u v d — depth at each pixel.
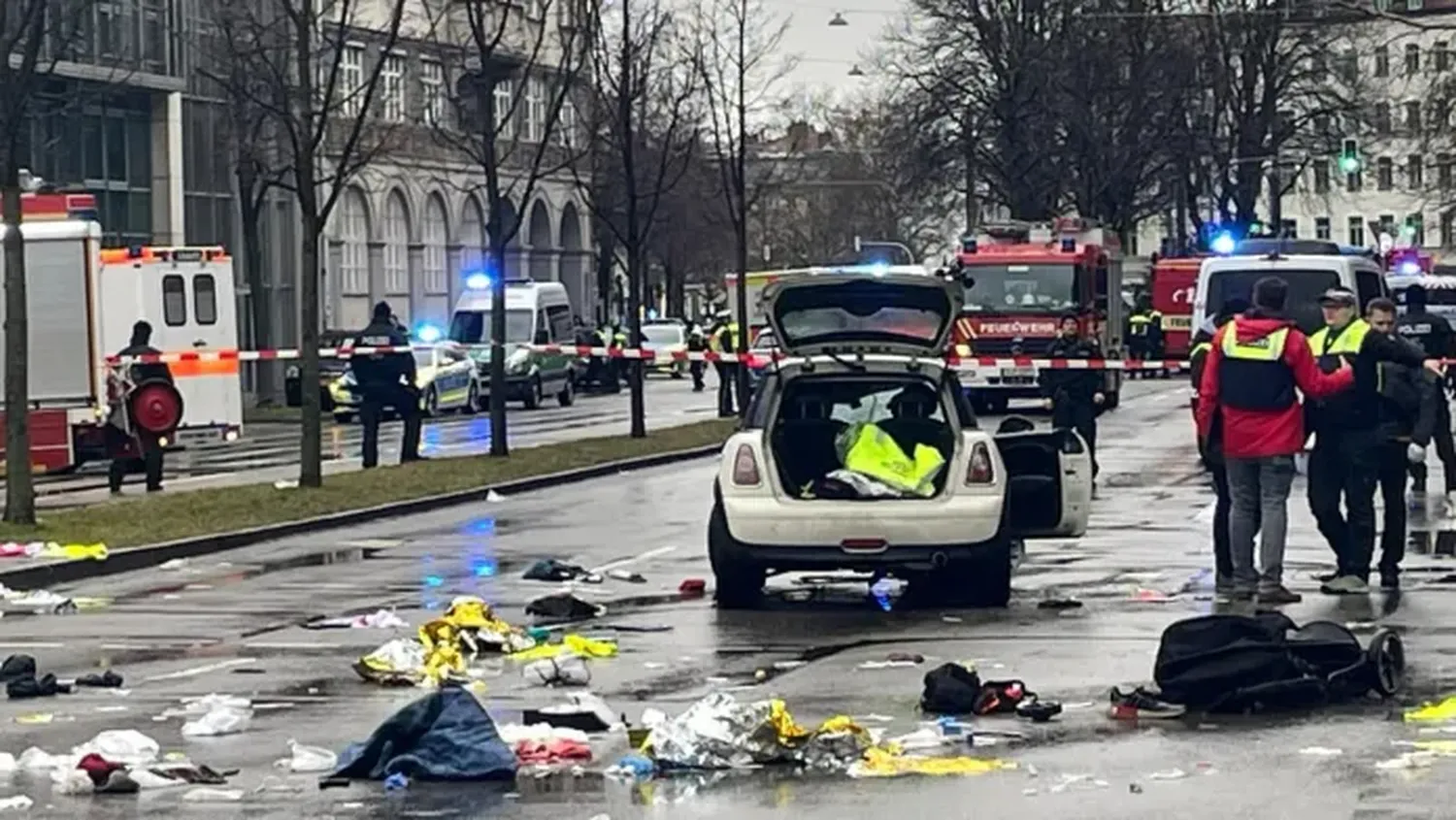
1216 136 66.50
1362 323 16.34
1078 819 8.87
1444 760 9.95
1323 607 15.58
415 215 69.12
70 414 32.12
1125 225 62.66
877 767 9.98
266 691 12.70
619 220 69.81
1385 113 76.75
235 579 19.28
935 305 16.81
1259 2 65.12
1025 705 11.38
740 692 12.31
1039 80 59.34
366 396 31.33
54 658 14.27
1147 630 14.59
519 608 16.45
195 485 29.67
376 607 16.91
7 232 23.05
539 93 70.81
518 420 49.44
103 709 12.11
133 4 52.91
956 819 8.91
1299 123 67.69
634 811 9.18
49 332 32.12
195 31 54.91
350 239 65.75
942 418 16.53
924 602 16.53
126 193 54.19
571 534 22.95
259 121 50.34
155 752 10.51
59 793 9.74
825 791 9.52
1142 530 21.66
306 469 27.64
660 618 15.76
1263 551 15.96
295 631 15.56
